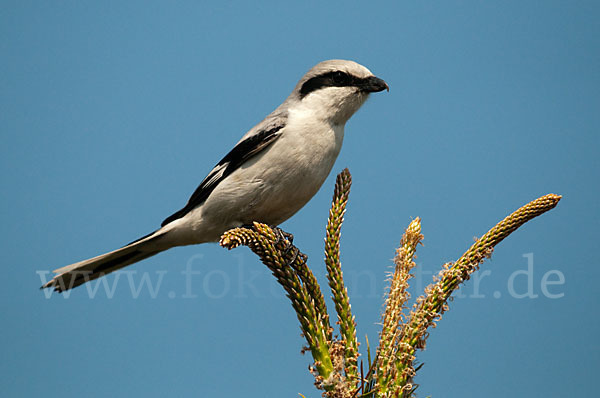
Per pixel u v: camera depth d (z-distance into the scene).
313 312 5.77
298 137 9.39
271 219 10.02
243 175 9.45
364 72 9.95
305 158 9.38
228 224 9.94
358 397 5.17
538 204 5.62
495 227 5.66
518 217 5.55
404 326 5.39
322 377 5.37
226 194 9.54
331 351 5.47
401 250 5.70
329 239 6.16
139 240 10.34
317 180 9.62
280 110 10.02
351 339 5.66
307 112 9.70
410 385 5.19
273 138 9.38
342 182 6.56
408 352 5.29
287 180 9.40
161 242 10.48
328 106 9.71
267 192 9.44
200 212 10.02
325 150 9.57
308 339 5.60
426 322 5.37
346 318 5.82
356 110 10.00
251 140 9.43
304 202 9.88
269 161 9.35
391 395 5.16
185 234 10.29
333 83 9.83
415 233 5.74
